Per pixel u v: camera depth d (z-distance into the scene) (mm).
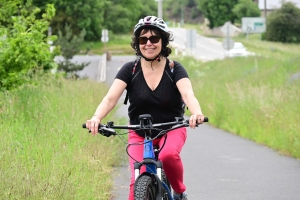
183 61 51625
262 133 17375
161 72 7125
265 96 20266
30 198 7781
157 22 7020
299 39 75625
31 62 14820
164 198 6906
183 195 7383
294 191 10664
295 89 19578
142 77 7145
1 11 16797
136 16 117375
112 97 7078
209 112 23141
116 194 10188
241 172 12477
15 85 14688
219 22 114125
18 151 9250
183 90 7012
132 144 6840
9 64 14453
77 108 13586
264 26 64625
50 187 8117
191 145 16609
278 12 75875
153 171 6730
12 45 14250
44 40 15875
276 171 12594
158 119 7180
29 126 11328
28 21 16250
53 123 11531
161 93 7113
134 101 7191
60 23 92188
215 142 17266
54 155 9469
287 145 15148
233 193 10523
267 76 27500
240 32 98750
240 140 17734
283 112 17328
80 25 95812
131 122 7320
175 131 7113
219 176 12055
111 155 12219
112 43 102312
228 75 34156
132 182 6855
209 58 63250
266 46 70375
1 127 10648
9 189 7680
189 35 54062
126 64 7203
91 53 85562
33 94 14023
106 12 109375
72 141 10516
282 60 32094
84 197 8625
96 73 49094
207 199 10078
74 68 37688
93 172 9664
